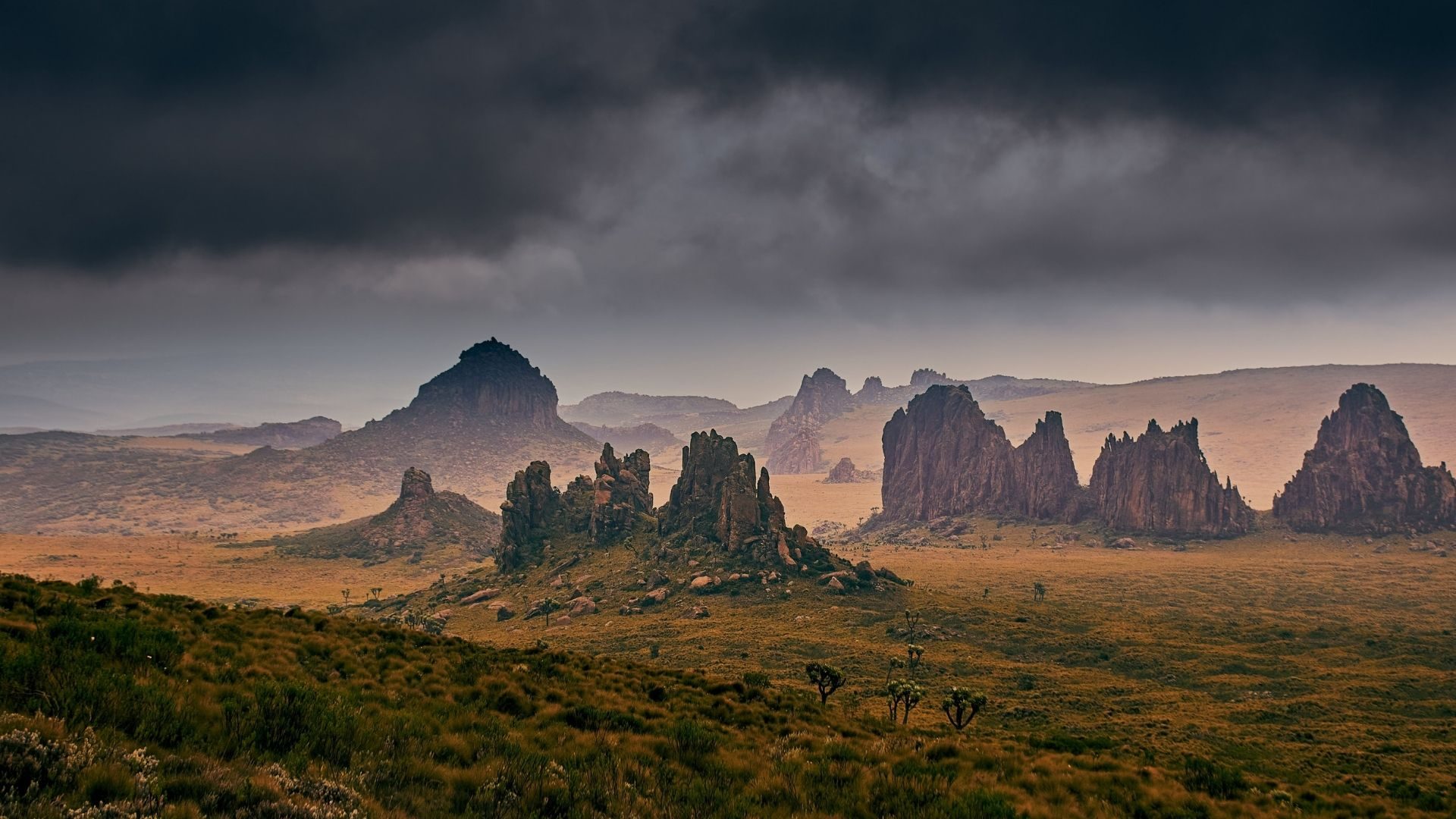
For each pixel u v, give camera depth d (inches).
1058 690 4534.9
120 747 533.3
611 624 7224.4
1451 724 3560.5
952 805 781.9
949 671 5088.6
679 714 1266.0
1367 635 5994.1
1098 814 880.3
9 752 462.9
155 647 885.2
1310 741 3265.3
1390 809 1215.6
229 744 621.3
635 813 646.5
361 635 1523.1
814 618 7007.9
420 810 572.7
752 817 696.4
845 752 1016.2
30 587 1269.7
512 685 1246.9
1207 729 3518.7
